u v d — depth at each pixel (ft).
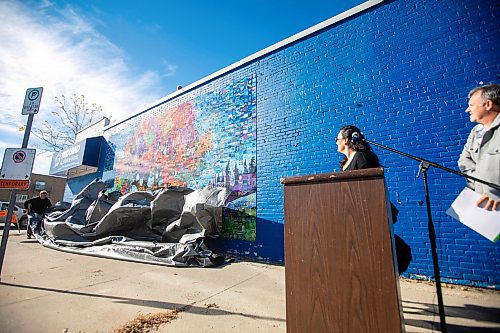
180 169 21.56
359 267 3.76
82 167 33.32
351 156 7.32
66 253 15.69
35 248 17.31
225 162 18.15
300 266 4.18
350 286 3.75
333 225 4.08
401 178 11.47
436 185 10.64
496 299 8.20
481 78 10.41
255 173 16.30
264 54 17.42
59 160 37.73
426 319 6.72
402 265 6.36
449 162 10.50
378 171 3.89
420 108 11.54
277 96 16.33
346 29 14.34
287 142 15.31
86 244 16.24
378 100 12.69
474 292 8.92
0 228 41.73
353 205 4.00
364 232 3.84
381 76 12.82
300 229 4.33
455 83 10.93
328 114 14.12
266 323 6.51
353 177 4.07
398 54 12.53
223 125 18.92
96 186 22.12
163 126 24.35
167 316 6.84
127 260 13.74
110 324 6.33
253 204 15.93
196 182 19.90
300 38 15.89
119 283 9.80
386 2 13.26
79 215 19.85
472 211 5.00
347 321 3.66
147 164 25.25
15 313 6.88
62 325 6.24
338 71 14.20
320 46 15.11
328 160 13.69
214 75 20.22
